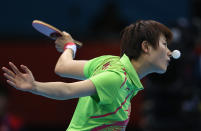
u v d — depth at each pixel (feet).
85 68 25.21
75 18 65.41
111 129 23.68
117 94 22.45
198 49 54.70
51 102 56.59
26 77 20.24
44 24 26.84
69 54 26.55
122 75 22.52
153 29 24.39
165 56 24.71
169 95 54.85
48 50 57.11
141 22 25.07
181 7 68.03
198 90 54.49
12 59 57.06
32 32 62.18
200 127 53.31
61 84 20.93
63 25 65.51
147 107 54.85
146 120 54.44
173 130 53.72
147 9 67.56
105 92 21.88
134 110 55.72
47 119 56.59
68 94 21.06
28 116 56.49
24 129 48.83
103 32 62.54
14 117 50.44
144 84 55.62
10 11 65.67
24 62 56.95
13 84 20.20
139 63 24.59
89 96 23.98
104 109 23.00
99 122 23.40
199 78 54.60
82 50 56.95
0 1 65.82
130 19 65.98
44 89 20.52
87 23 64.85
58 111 56.59
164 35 24.86
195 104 54.08
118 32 63.00
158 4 67.87
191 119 53.72
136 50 24.47
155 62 24.45
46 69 56.75
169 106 54.70
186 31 53.93
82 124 23.80
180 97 54.70
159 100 55.01
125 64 23.58
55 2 66.28
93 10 65.57
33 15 65.87
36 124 56.75
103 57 25.16
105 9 63.62
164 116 54.85
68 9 65.98
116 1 65.98
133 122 55.72
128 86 23.26
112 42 59.11
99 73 23.08
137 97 55.62
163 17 67.67
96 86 21.62
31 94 56.54
